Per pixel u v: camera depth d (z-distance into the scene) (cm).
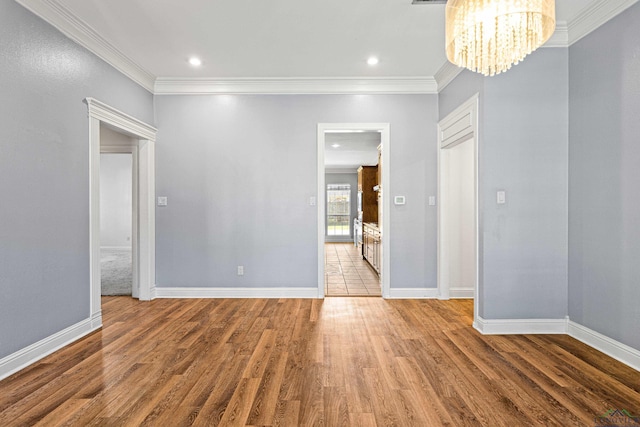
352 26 311
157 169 443
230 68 404
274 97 443
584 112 294
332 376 238
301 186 444
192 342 296
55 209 279
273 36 329
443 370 247
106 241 945
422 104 441
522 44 188
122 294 459
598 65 277
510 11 172
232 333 317
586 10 278
